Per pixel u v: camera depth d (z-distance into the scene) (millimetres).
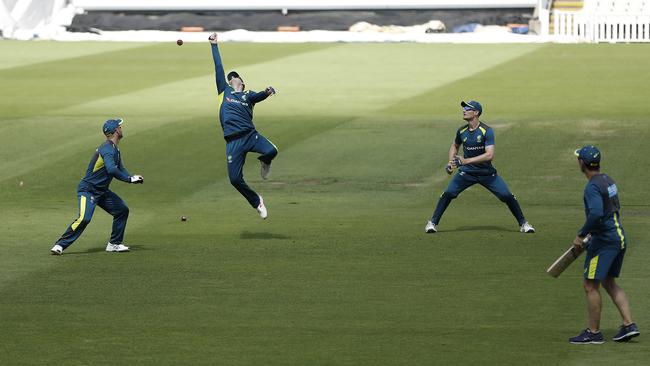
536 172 87688
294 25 198750
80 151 96500
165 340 44781
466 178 66125
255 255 60875
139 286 53906
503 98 120375
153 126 105875
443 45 176000
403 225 69812
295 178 87500
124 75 145000
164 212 76000
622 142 95938
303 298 51250
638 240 63656
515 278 54656
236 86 65250
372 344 43844
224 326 46750
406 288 52906
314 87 131625
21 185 85688
